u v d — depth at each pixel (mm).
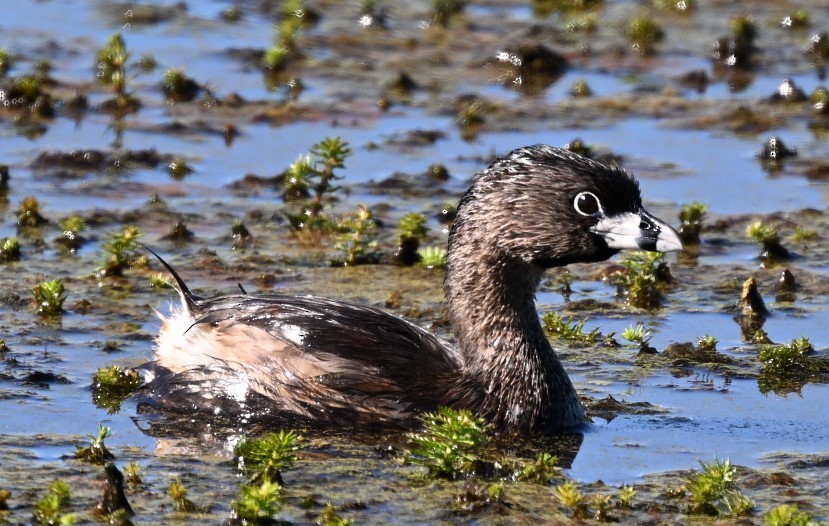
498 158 12992
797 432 12492
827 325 15477
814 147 22453
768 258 17734
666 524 10297
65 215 18406
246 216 18781
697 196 20078
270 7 29250
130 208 18844
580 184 12648
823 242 18453
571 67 26453
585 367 14094
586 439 12336
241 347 12695
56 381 13180
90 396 12891
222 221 18547
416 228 17406
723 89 25422
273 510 10008
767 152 21812
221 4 29312
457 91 24812
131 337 14438
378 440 12078
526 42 27156
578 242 12688
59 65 24891
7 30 26781
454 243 12914
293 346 12555
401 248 17281
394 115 23297
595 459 11828
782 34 28703
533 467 11227
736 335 15148
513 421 12445
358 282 16562
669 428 12578
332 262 17188
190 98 23516
